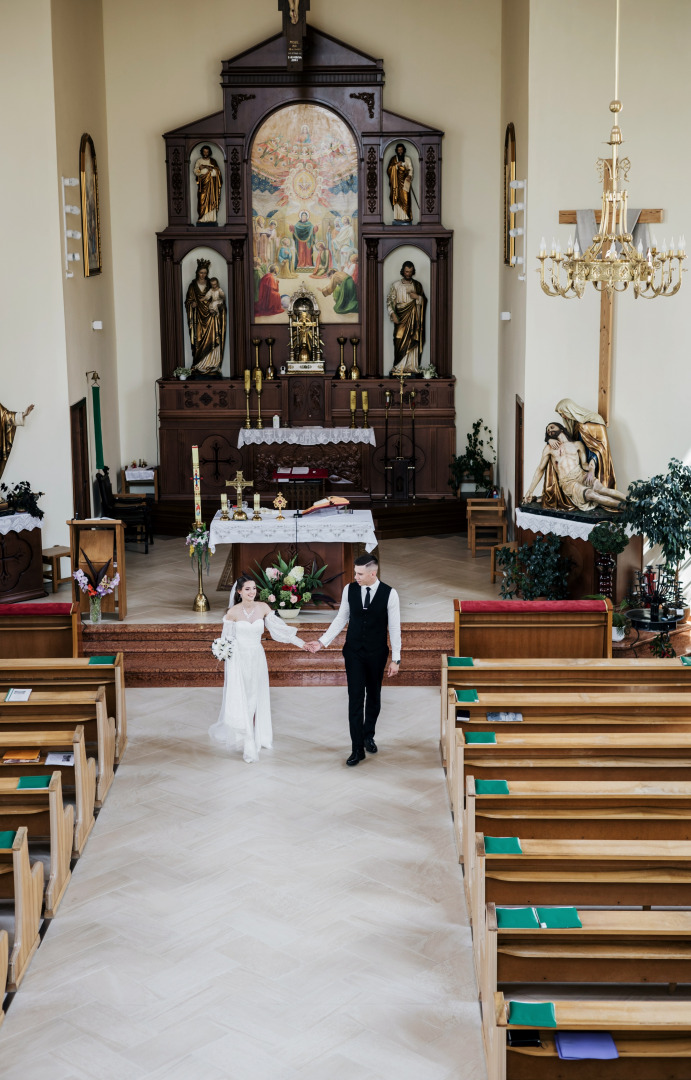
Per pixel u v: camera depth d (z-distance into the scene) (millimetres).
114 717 9523
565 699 8773
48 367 13695
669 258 8625
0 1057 5977
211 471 17031
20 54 13102
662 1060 5188
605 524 11617
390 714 10648
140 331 17188
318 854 8031
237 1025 6219
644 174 12508
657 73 12305
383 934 7078
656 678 9320
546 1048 5230
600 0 12258
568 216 12672
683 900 6391
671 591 12117
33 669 9352
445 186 16734
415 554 15305
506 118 15492
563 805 7105
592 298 12828
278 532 11906
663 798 7074
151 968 6730
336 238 16891
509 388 15305
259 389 16625
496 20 16281
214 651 9422
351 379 16859
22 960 6633
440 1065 5918
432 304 16875
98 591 11938
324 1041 6094
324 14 16422
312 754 9734
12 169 13328
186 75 16562
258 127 16484
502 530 15094
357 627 9266
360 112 16359
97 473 15523
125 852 8070
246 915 7277
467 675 9336
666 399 12914
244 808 8727
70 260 13719
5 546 12766
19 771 8234
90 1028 6199
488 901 6434
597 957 5703
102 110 16312
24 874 6676
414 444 16953
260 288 17062
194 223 16844
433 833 8336
